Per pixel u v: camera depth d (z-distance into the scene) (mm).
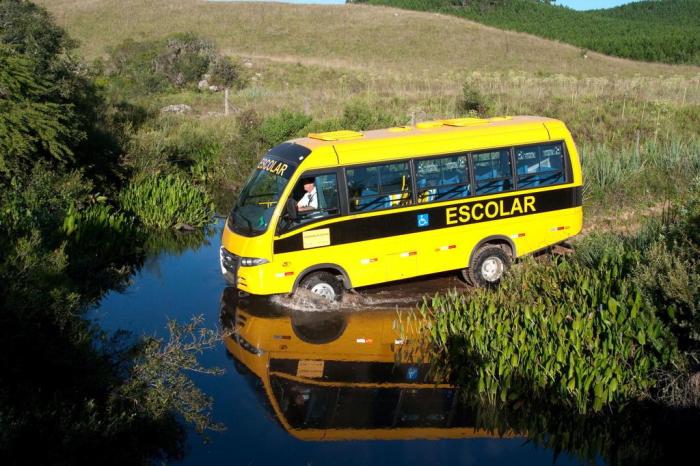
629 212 15266
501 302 9586
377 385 8758
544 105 27688
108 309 11227
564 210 12211
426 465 7016
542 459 7152
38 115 14594
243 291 11914
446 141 11453
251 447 7387
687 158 17609
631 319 8094
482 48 69688
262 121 23844
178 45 45250
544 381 8156
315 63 57281
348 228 10969
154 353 8367
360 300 11578
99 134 17719
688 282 7945
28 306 7430
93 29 69562
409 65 61125
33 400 6617
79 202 14578
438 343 9742
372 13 82250
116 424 6855
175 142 22266
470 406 8242
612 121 24109
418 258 11391
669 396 7711
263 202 10898
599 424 7758
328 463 7066
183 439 7551
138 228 16094
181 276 13031
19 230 11672
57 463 6109
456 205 11516
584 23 92938
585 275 9664
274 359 9516
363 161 10984
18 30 17016
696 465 7016
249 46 67375
